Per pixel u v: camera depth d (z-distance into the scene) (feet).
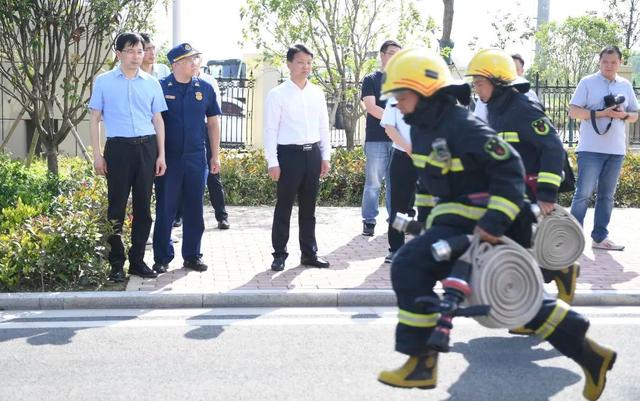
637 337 21.81
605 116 30.25
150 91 26.18
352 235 34.06
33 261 25.16
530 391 17.81
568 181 20.99
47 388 17.83
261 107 61.46
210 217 38.17
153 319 23.21
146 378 18.47
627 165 45.19
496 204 14.93
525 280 15.37
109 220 26.22
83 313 23.80
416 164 15.87
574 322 16.11
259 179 42.91
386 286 25.72
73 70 38.52
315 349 20.59
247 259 29.45
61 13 37.19
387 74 15.46
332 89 51.72
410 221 16.94
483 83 19.79
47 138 38.78
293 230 34.78
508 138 19.67
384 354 20.25
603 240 31.63
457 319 23.20
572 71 80.59
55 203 30.19
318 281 26.32
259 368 19.16
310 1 48.70
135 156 25.93
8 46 37.47
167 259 27.48
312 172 27.48
